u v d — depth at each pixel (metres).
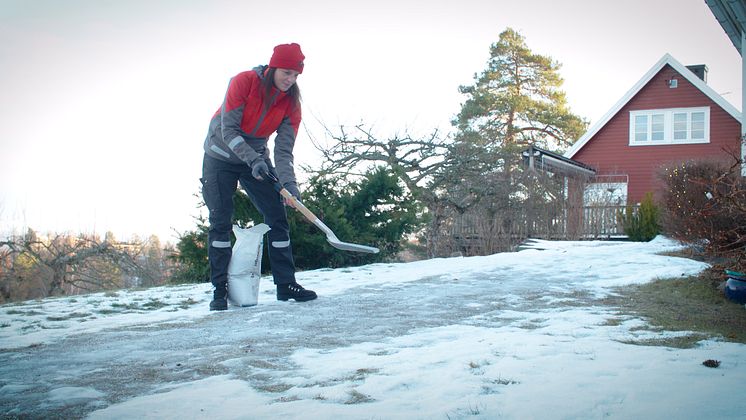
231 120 5.71
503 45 38.81
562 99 38.12
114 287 21.36
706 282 7.05
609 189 21.23
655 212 15.47
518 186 18.14
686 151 25.42
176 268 13.12
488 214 17.75
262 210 6.27
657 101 25.94
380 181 11.79
